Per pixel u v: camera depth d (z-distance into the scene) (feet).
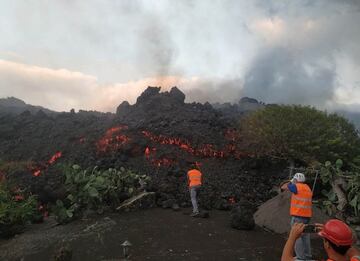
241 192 55.21
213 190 54.49
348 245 11.56
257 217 43.09
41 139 78.28
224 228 40.57
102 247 35.68
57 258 31.01
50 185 54.80
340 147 57.88
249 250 34.78
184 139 69.46
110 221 42.86
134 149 64.44
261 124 62.13
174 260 32.42
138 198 48.11
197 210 44.14
